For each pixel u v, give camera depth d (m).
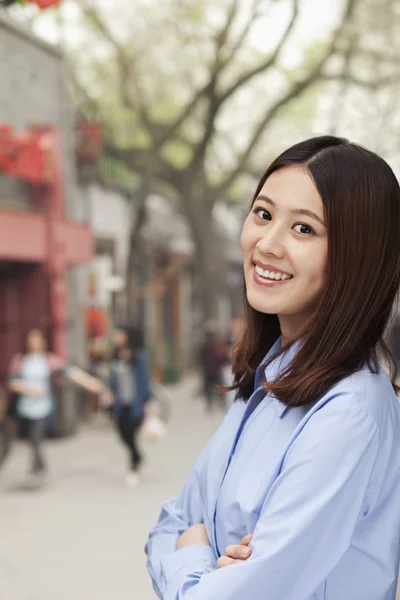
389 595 1.56
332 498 1.43
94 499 9.58
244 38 21.23
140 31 22.39
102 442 14.09
